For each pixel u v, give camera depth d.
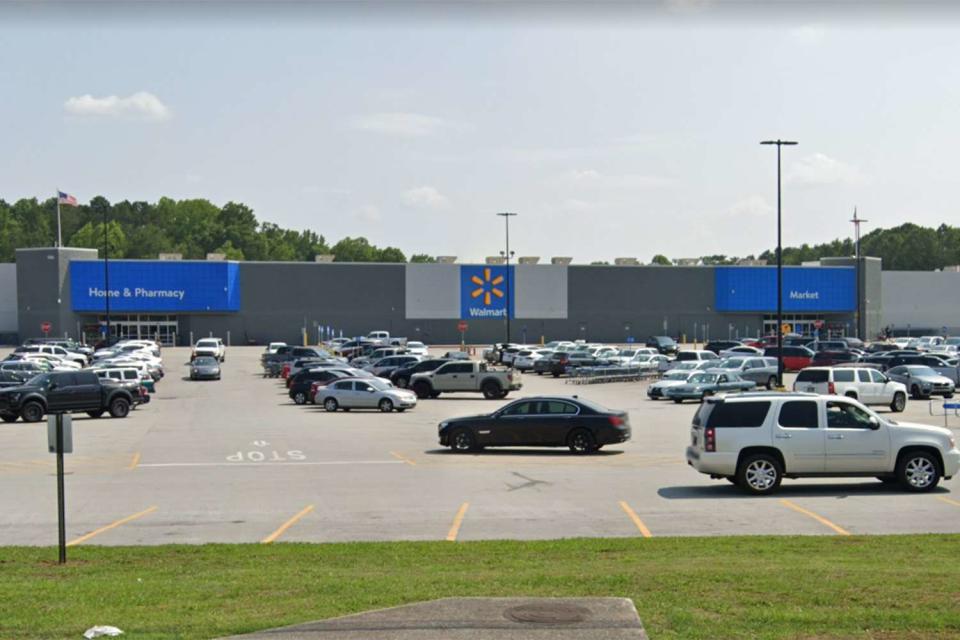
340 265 110.19
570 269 113.50
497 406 48.19
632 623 10.02
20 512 19.95
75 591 12.15
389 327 111.19
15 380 50.38
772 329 116.12
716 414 21.66
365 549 15.16
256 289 108.81
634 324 114.31
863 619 10.11
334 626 10.07
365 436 35.00
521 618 10.26
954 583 11.68
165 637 9.84
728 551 14.59
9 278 106.56
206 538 16.97
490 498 21.17
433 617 10.31
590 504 20.25
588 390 57.44
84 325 104.94
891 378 50.69
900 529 17.22
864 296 115.44
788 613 10.32
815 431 21.48
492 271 112.62
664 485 22.97
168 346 107.19
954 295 120.31
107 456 29.73
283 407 48.47
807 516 18.59
